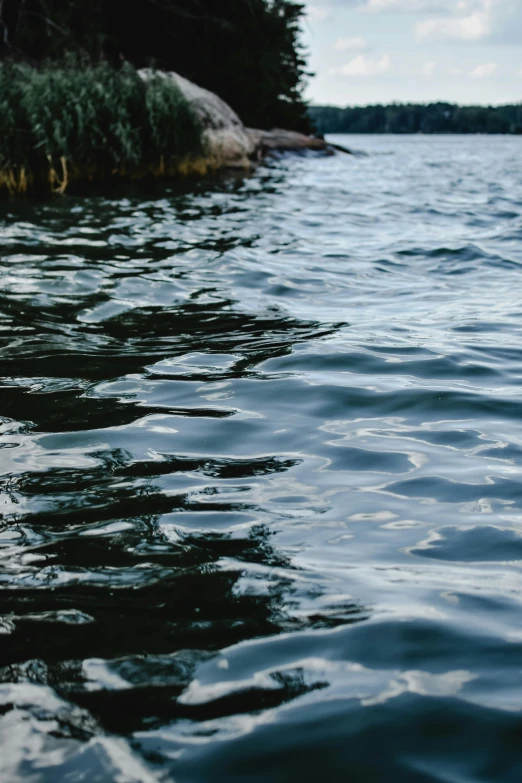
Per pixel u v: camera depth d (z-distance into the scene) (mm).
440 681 1611
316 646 1745
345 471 2752
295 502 2508
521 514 2400
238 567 2113
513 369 3941
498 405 3410
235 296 5711
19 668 1696
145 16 24719
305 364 4047
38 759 1423
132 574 2084
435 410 3359
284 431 3135
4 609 1930
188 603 1939
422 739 1450
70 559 2170
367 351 4273
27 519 2410
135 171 15023
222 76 27062
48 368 4000
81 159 13906
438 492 2566
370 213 11023
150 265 6828
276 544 2238
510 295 5797
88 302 5484
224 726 1498
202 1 25641
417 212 11227
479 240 8484
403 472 2734
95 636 1809
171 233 8805
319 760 1404
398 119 142625
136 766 1401
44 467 2791
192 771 1386
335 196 13383
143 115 15023
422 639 1759
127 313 5195
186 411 3369
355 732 1470
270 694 1589
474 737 1451
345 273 6629
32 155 12938
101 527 2352
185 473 2740
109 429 3160
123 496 2561
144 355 4242
